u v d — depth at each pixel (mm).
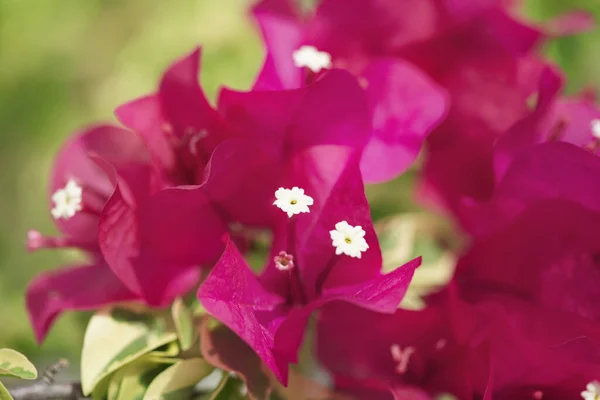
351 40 301
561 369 260
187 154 272
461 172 305
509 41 310
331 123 266
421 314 269
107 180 281
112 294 268
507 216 271
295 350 253
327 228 262
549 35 310
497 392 265
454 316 267
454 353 269
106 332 262
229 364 257
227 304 248
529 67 301
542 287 269
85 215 277
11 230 490
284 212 264
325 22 298
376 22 300
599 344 263
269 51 282
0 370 249
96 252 277
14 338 391
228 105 269
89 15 502
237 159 262
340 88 264
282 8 303
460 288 274
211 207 268
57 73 503
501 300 271
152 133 272
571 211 266
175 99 271
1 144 497
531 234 270
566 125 289
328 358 275
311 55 283
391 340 272
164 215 266
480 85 302
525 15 431
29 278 471
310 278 263
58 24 504
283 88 281
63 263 454
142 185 267
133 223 265
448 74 306
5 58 500
